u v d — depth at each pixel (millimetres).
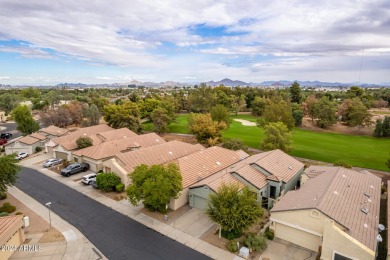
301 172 35688
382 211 28453
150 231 24672
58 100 114750
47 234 24188
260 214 23156
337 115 82188
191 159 35406
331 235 19688
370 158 47188
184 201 29719
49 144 52375
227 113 60219
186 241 23141
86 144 46969
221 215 22500
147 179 26594
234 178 30094
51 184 36219
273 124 45188
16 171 30578
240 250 21172
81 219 26875
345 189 26266
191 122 56281
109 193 33125
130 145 47125
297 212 22188
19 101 106250
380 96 119062
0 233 20031
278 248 22297
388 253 18859
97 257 21125
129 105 70875
